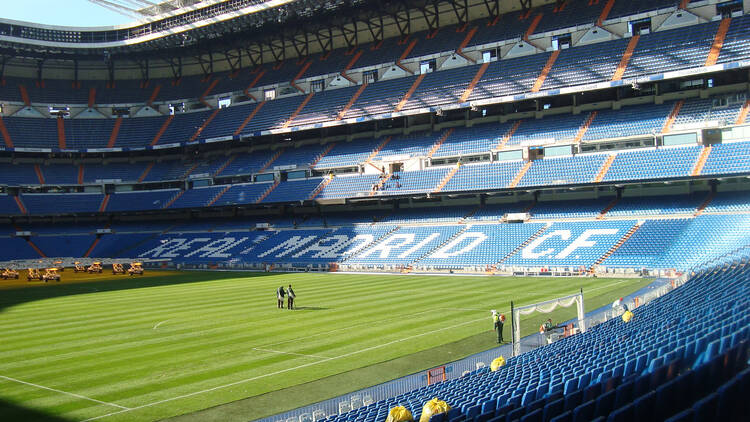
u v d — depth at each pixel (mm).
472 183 78812
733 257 42562
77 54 109188
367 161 90375
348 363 28609
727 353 12781
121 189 106438
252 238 93125
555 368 19188
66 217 107438
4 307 49719
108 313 45094
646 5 79562
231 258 88000
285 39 109438
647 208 68938
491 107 87750
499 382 18984
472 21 96250
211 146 109188
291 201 90625
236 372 27312
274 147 104188
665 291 39812
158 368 28141
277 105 103000
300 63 107812
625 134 72625
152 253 95250
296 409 21906
